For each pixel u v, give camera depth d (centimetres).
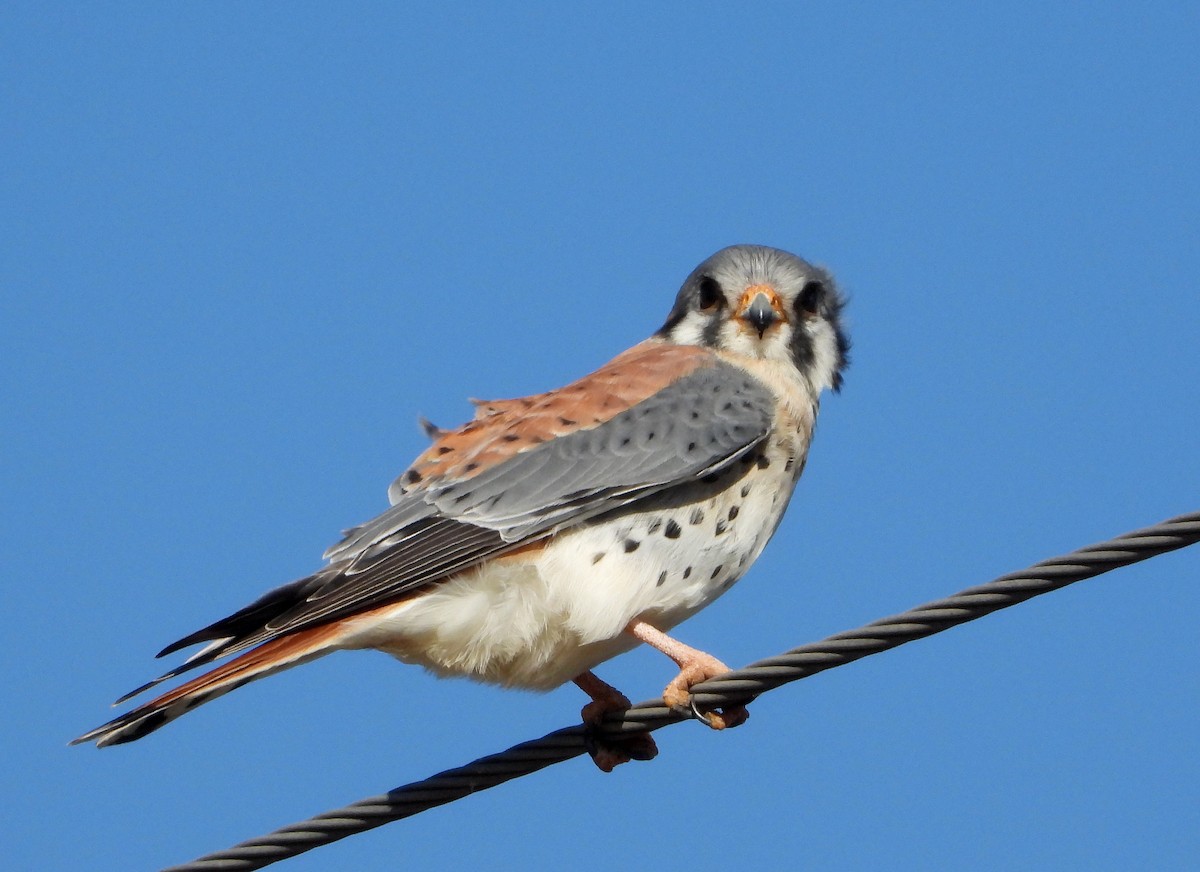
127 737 1047
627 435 1225
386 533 1166
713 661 1127
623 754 1131
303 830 1045
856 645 970
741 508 1253
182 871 1050
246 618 1116
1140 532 866
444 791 1064
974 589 913
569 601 1172
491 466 1196
